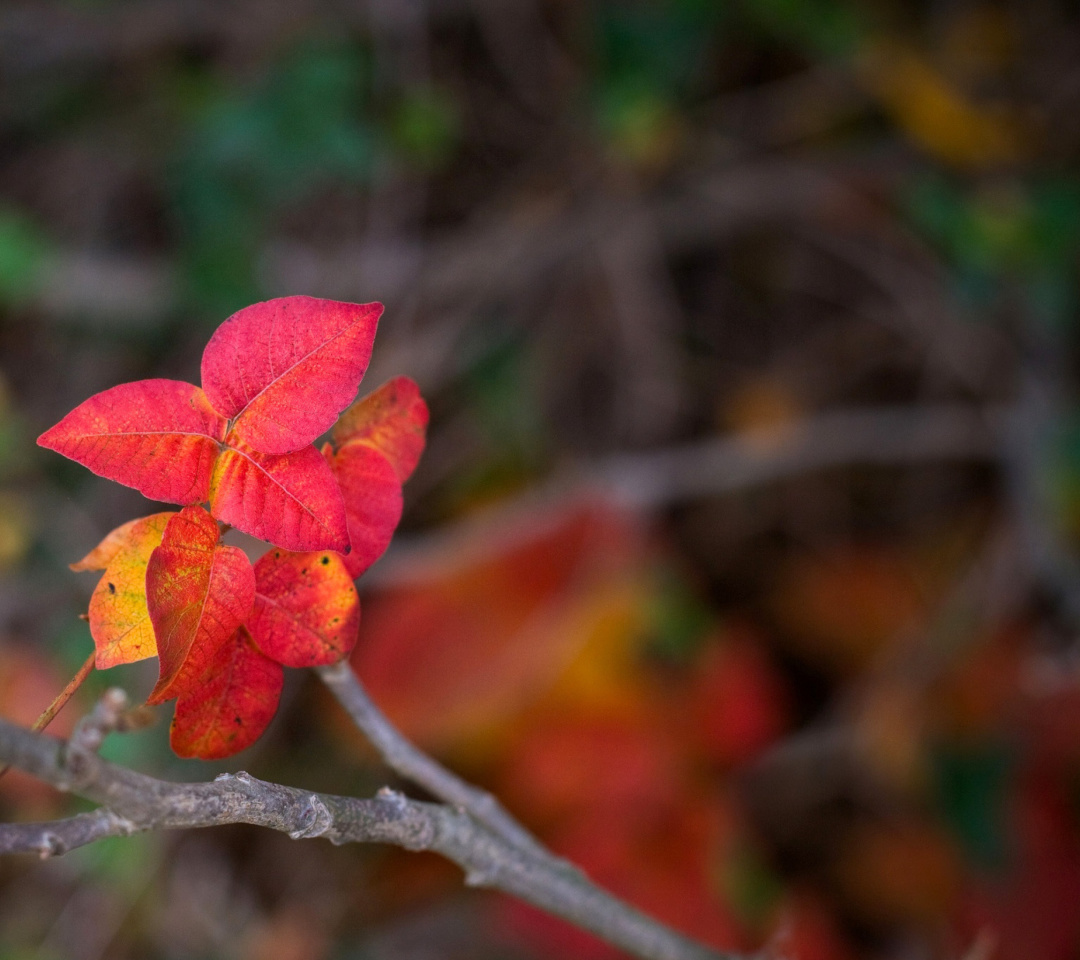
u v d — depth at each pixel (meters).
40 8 1.95
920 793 1.94
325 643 0.69
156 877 1.80
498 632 1.86
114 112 2.01
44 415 1.93
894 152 2.14
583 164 2.12
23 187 2.00
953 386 2.19
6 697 1.68
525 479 2.06
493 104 2.12
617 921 0.80
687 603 2.04
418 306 2.06
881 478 2.24
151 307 1.95
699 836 1.78
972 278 2.04
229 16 1.96
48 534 1.86
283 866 1.92
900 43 2.17
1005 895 1.81
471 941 1.83
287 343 0.68
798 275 2.23
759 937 1.80
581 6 2.06
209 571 0.68
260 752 1.84
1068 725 1.87
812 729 2.07
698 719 1.93
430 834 0.74
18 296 1.85
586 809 1.78
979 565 2.12
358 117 1.96
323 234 2.02
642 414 2.13
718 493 2.21
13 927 1.74
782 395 2.19
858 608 2.14
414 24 2.00
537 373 2.10
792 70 2.16
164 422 0.68
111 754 1.57
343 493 0.71
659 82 2.04
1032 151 2.11
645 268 2.15
